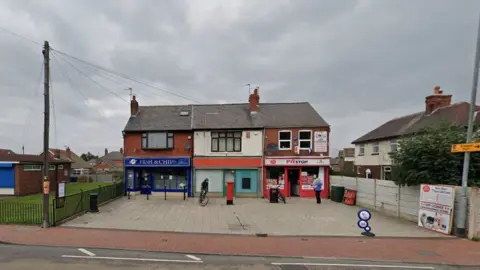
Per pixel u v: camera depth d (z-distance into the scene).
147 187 22.22
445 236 10.73
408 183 13.07
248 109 24.89
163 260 8.09
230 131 22.34
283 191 21.94
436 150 12.18
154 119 23.98
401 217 14.00
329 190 21.72
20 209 13.94
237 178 22.12
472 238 10.30
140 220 13.30
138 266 7.55
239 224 12.66
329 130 21.95
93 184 36.41
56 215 12.35
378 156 28.11
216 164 22.14
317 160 21.66
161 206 17.31
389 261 8.16
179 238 10.43
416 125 24.08
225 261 8.07
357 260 8.24
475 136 12.02
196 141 22.42
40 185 27.97
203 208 16.67
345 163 41.41
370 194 16.66
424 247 9.48
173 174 22.77
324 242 10.05
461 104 22.73
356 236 10.79
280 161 21.77
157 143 22.62
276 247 9.45
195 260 8.12
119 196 21.52
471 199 10.45
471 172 12.01
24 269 7.20
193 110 25.14
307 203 18.86
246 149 22.16
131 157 22.53
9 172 24.73
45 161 12.07
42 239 10.12
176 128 22.53
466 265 7.91
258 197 21.73
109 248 9.17
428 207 11.84
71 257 8.23
